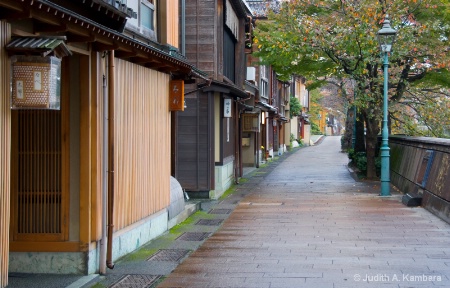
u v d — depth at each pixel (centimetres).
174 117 1775
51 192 838
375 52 2003
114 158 912
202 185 1817
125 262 946
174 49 1308
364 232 1213
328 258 968
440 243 1081
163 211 1229
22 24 655
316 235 1189
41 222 838
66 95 835
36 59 626
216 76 1823
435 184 1483
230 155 2269
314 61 2288
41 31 680
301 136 6706
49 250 832
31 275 824
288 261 952
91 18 868
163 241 1132
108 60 879
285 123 5125
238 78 2416
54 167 838
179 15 1791
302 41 2048
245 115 2830
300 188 2153
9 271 838
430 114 2252
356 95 2191
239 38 2420
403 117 2448
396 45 1994
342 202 1719
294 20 2072
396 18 1992
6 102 606
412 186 1792
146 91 1085
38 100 626
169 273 880
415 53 2056
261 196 1917
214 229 1280
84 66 831
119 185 943
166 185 1224
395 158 2255
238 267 916
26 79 625
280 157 4288
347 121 4653
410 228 1252
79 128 836
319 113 9225
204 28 1827
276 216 1467
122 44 849
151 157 1116
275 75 4109
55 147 840
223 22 1923
